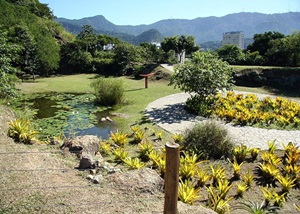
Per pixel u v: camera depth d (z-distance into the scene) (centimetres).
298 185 548
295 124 960
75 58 2714
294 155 629
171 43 2895
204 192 513
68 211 334
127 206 354
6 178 404
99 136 894
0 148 523
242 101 1220
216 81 1168
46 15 3997
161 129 938
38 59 2205
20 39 2100
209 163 648
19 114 1032
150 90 1698
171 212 254
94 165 491
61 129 968
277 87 1667
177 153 242
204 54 1222
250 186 541
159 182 421
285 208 464
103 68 2678
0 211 323
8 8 2367
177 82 1223
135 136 813
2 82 1041
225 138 691
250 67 1828
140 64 2561
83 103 1413
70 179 432
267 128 934
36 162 483
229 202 481
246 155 671
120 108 1282
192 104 1176
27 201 349
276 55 2102
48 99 1527
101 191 392
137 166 554
